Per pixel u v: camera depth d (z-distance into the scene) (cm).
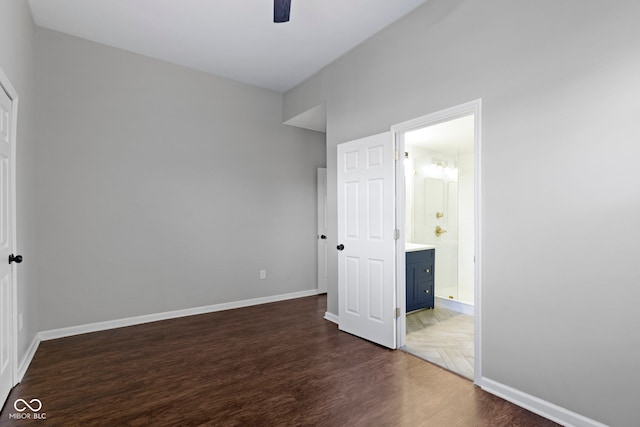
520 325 206
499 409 200
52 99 317
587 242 178
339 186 346
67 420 189
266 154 463
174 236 386
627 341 165
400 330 298
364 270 316
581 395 180
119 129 352
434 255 429
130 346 298
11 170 222
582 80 179
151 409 200
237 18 296
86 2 274
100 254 341
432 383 232
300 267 495
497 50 217
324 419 190
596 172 175
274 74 412
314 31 313
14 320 222
